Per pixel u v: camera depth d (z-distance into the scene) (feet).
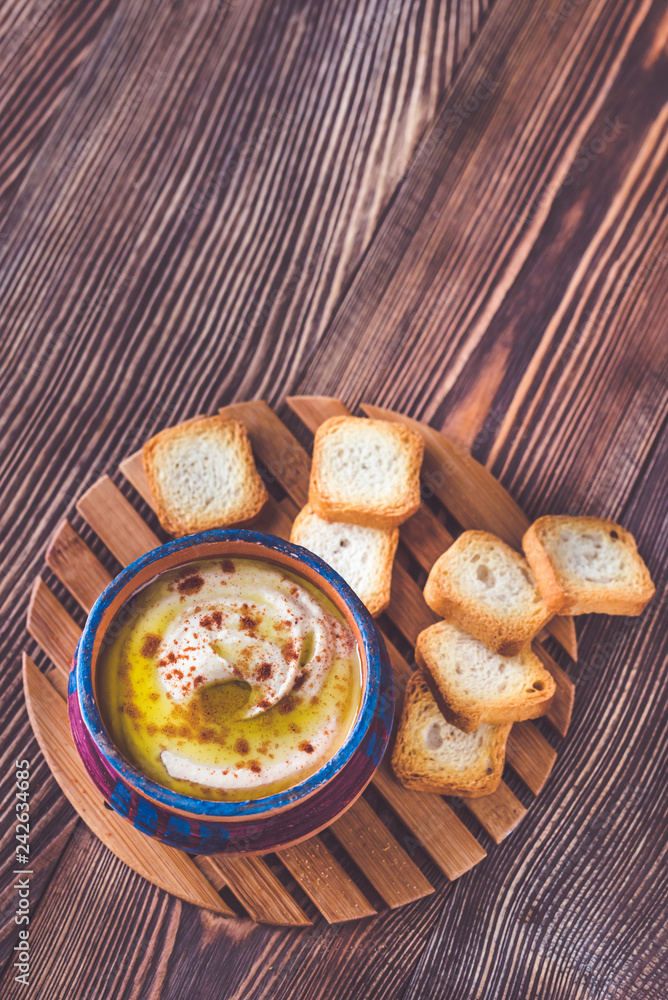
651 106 1.69
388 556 1.49
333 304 1.64
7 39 1.69
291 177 1.67
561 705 1.49
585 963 1.45
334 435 1.52
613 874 1.47
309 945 1.44
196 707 1.26
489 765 1.45
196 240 1.65
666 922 1.46
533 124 1.69
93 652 1.24
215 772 1.24
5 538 1.56
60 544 1.50
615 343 1.63
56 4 1.70
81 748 1.28
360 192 1.67
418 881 1.42
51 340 1.62
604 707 1.52
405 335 1.63
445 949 1.45
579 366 1.63
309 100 1.69
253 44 1.70
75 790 1.43
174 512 1.50
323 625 1.29
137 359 1.62
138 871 1.42
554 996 1.45
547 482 1.60
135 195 1.66
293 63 1.70
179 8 1.70
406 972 1.44
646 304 1.64
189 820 1.24
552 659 1.51
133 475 1.52
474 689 1.46
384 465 1.52
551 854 1.48
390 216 1.66
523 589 1.49
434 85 1.69
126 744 1.25
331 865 1.42
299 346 1.63
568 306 1.64
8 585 1.54
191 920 1.45
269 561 1.31
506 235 1.66
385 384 1.62
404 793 1.44
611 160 1.68
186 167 1.67
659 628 1.54
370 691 1.24
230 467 1.51
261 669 1.26
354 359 1.63
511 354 1.63
